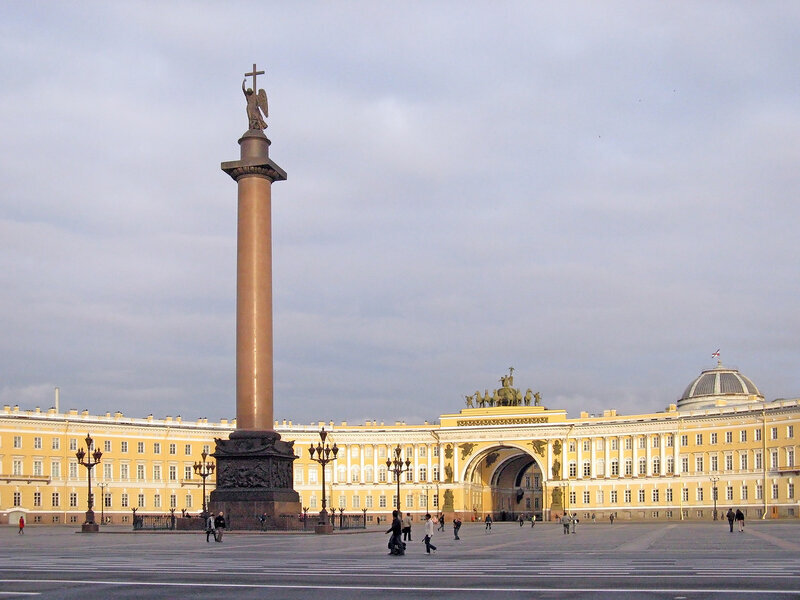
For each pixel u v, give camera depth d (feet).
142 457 453.17
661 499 463.01
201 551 153.48
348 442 505.66
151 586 91.56
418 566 117.70
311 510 496.23
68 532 270.46
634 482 469.98
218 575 103.50
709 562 120.37
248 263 240.94
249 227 242.17
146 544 180.55
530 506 574.97
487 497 533.96
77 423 432.66
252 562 125.29
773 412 424.87
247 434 237.25
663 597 80.38
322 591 86.94
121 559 132.26
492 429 493.36
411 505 499.10
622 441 476.13
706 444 452.35
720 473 444.55
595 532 281.74
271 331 242.37
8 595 84.17
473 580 97.04
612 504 473.67
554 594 83.61
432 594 84.28
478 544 189.67
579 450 485.15
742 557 131.54
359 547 166.30
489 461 525.75
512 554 147.13
